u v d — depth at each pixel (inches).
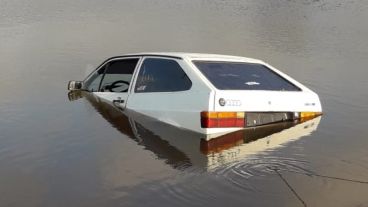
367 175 206.2
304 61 553.3
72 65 521.3
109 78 346.9
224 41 694.5
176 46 646.5
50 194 192.7
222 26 847.7
